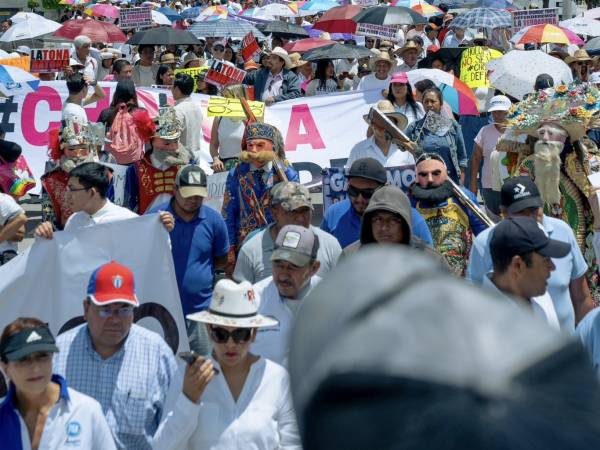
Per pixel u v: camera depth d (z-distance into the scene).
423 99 16.81
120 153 13.41
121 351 7.49
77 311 9.23
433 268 1.27
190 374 6.63
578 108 11.34
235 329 6.79
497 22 32.19
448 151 15.54
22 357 6.31
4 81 21.77
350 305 1.20
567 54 29.11
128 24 35.09
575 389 1.08
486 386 1.08
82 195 10.33
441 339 1.12
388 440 1.08
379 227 8.87
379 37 31.11
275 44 33.00
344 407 1.11
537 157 11.43
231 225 12.24
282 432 6.92
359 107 21.17
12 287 9.13
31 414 6.52
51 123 22.33
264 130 12.11
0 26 55.56
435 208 10.91
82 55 28.08
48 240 9.20
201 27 35.97
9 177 15.23
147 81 26.14
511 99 22.39
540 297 7.07
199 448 6.79
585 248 11.66
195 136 16.64
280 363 8.11
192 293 10.51
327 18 34.62
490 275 6.86
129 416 7.40
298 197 9.55
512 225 6.58
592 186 11.50
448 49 24.41
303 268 8.10
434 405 1.08
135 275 9.40
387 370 1.11
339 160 21.03
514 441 1.04
